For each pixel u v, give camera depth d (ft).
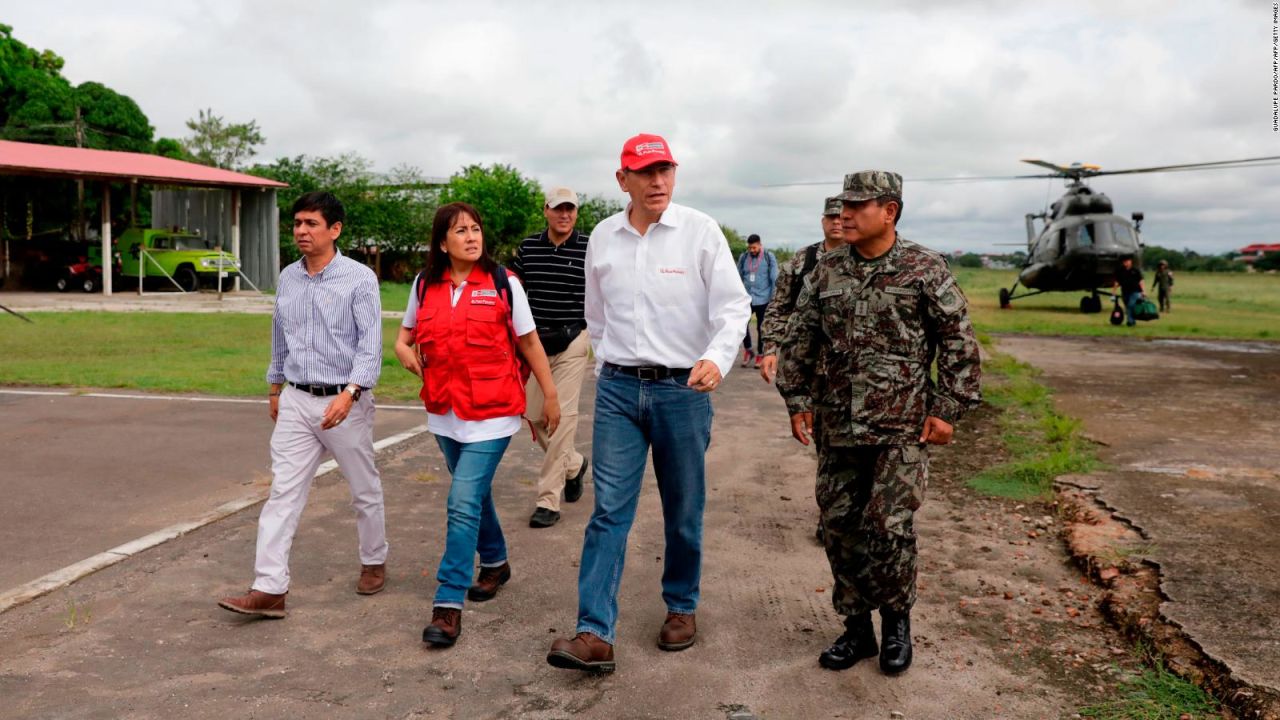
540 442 18.56
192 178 94.84
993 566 15.75
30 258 102.27
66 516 18.02
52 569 15.11
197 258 96.58
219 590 14.42
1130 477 20.81
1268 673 10.96
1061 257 93.04
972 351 11.38
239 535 17.06
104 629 12.89
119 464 22.22
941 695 11.20
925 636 12.95
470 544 12.92
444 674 11.75
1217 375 41.22
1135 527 16.93
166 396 32.35
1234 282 287.48
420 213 121.90
